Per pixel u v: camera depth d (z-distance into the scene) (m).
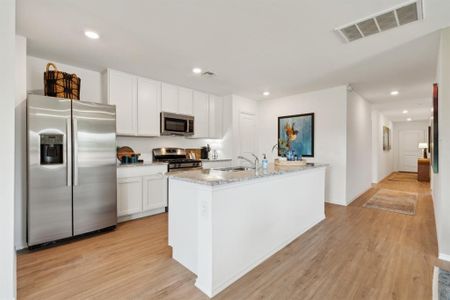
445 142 2.28
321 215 3.53
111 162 3.04
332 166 4.50
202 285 1.84
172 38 2.50
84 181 2.79
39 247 2.55
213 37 2.48
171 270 2.11
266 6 1.93
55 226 2.59
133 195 3.48
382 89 4.60
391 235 2.92
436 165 2.71
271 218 2.46
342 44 2.62
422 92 4.83
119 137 3.88
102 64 3.26
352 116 4.68
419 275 2.01
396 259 2.30
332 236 2.91
